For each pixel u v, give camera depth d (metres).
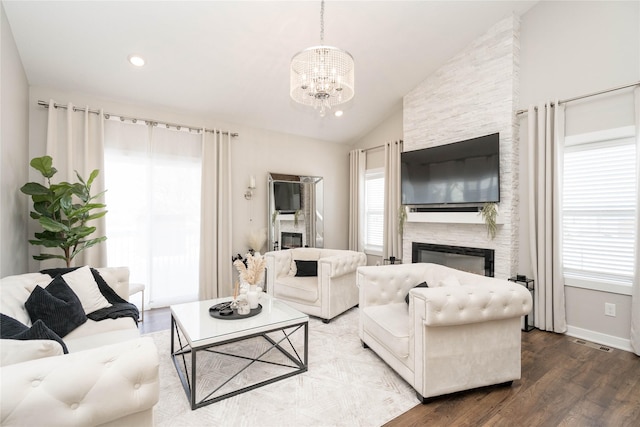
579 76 3.04
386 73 4.02
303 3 2.79
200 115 4.23
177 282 4.03
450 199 3.81
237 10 2.75
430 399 2.00
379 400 1.99
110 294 2.71
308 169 5.38
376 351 2.49
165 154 3.94
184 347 2.74
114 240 3.60
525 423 1.79
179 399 1.98
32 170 3.16
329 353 2.66
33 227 3.15
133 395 1.10
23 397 0.93
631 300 2.77
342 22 3.07
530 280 3.30
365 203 5.57
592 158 3.05
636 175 2.66
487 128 3.56
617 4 2.82
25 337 1.24
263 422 1.78
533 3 3.32
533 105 3.26
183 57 3.17
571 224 3.20
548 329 3.18
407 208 4.41
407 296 2.69
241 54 3.26
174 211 4.00
